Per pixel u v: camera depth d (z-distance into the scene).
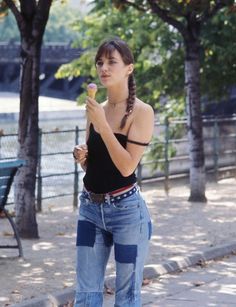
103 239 6.60
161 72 24.95
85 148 6.46
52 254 11.76
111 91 6.50
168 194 19.84
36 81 13.11
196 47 18.19
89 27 26.41
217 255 12.16
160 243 12.74
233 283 10.42
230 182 23.11
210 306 9.22
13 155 19.50
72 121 53.50
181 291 9.93
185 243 12.76
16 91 82.44
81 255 6.60
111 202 6.46
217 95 24.31
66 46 69.12
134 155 6.44
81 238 6.60
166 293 9.80
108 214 6.49
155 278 10.60
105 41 6.50
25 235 13.14
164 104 25.66
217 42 22.92
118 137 6.45
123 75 6.47
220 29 22.86
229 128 23.91
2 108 61.31
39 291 9.38
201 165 18.27
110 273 10.30
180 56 24.34
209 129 23.16
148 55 24.94
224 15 21.92
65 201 18.53
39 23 12.97
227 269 11.33
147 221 6.60
